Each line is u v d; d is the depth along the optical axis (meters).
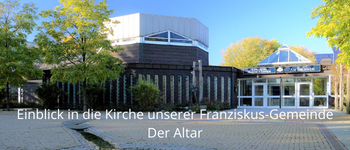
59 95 24.19
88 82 22.56
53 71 18.91
